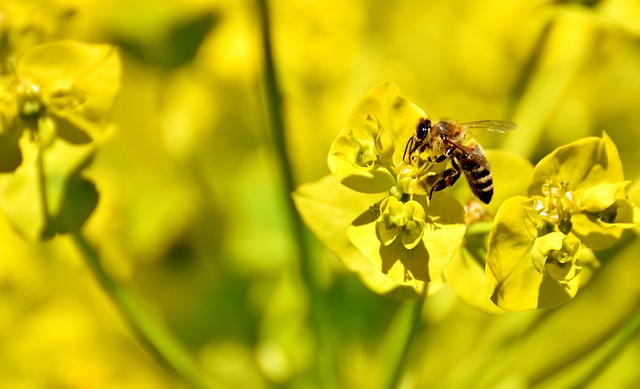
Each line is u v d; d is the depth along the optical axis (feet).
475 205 0.74
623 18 0.83
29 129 0.75
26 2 0.77
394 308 0.90
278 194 0.84
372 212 0.71
